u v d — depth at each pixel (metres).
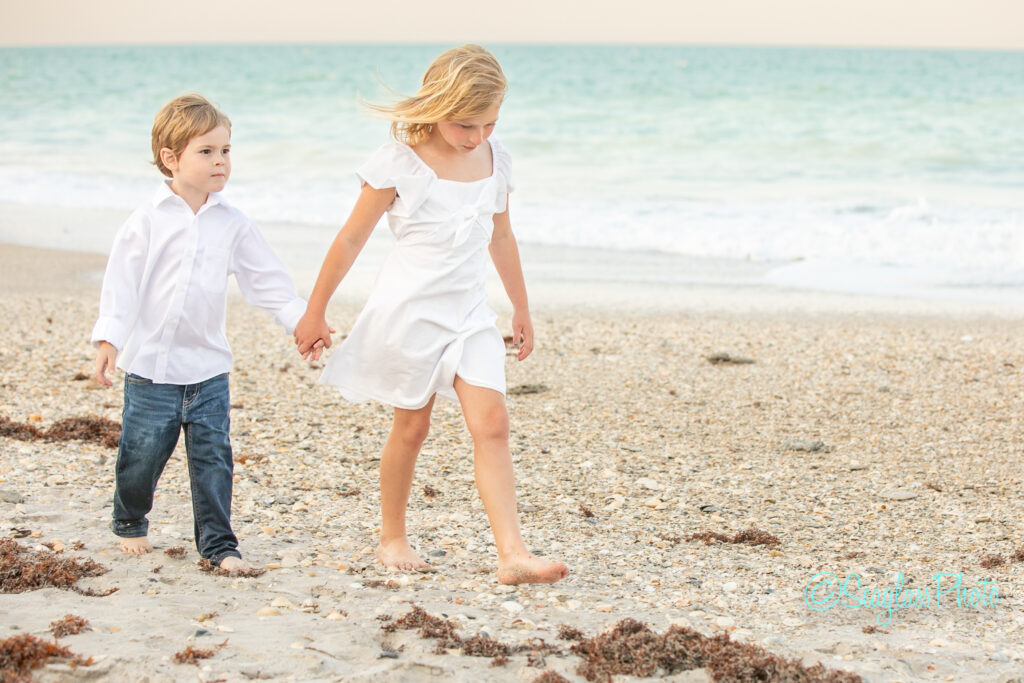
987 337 7.66
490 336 3.15
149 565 3.22
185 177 3.09
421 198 3.03
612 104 23.94
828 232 12.09
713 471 4.71
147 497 3.24
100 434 4.84
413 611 2.88
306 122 22.53
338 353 3.18
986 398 6.05
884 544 3.83
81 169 17.86
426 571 3.38
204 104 3.08
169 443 3.17
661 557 3.64
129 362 3.12
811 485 4.53
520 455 4.88
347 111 24.52
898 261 10.77
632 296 9.21
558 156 18.03
